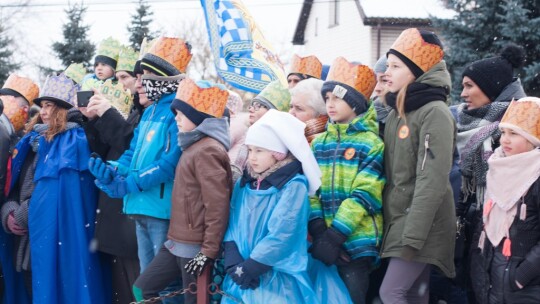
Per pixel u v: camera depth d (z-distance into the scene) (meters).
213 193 3.81
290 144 3.68
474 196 4.09
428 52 3.74
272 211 3.67
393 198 3.71
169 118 4.22
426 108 3.66
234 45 5.15
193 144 3.96
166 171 4.11
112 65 5.76
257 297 3.58
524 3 11.66
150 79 4.28
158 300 4.05
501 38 11.66
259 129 3.71
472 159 4.05
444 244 3.65
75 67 5.62
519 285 3.41
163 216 4.16
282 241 3.56
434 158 3.54
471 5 12.21
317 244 3.72
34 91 5.79
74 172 4.77
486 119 4.35
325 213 3.85
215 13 5.20
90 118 4.72
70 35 17.52
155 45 4.35
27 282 5.22
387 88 3.91
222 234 3.82
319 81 4.48
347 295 3.76
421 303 3.77
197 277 3.79
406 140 3.71
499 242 3.54
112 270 4.93
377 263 3.90
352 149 3.87
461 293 4.46
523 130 3.48
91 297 4.67
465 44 11.97
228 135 4.08
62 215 4.73
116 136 4.53
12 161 5.09
